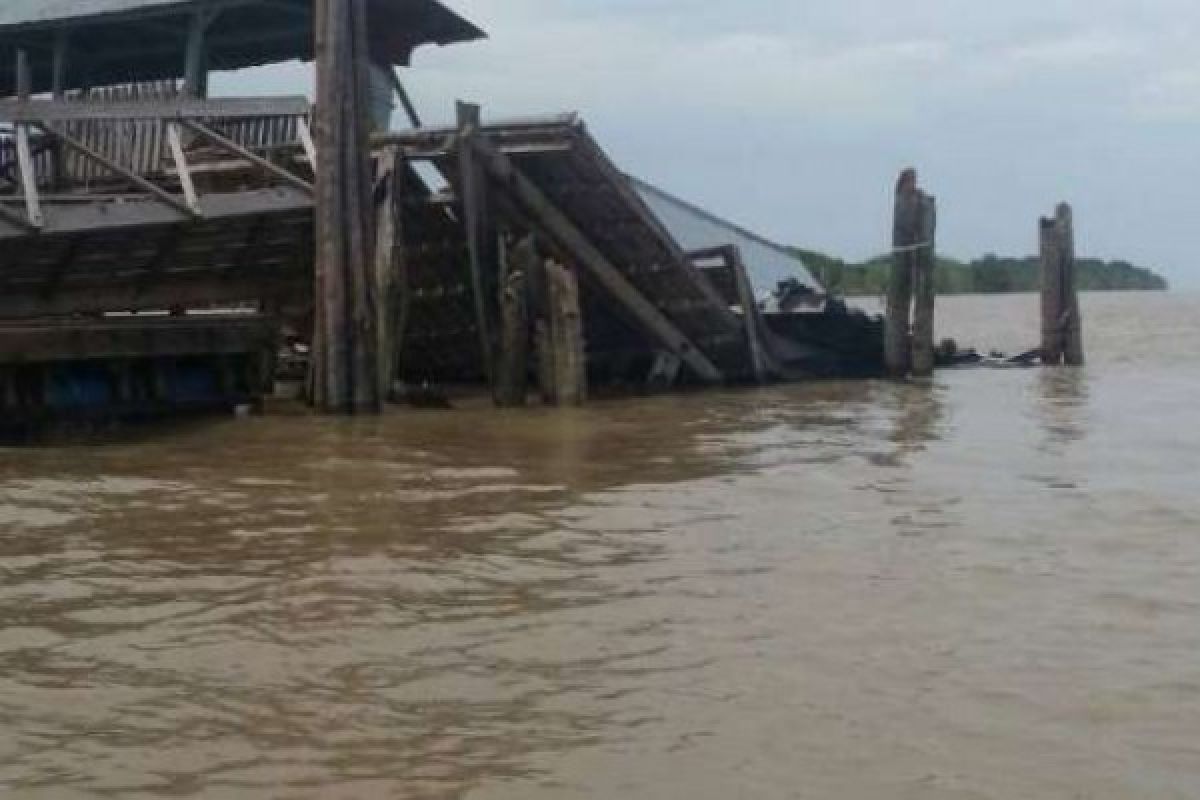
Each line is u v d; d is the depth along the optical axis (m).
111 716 5.32
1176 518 9.45
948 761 4.93
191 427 14.68
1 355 13.40
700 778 4.77
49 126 14.70
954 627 6.64
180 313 18.62
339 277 15.88
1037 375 23.75
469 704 5.50
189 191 15.19
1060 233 26.08
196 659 6.03
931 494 10.47
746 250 26.52
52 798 4.54
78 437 13.90
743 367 22.14
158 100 15.20
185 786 4.66
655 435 14.41
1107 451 13.07
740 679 5.82
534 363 19.17
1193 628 6.65
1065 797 4.63
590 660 6.08
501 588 7.34
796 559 8.11
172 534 8.60
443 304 20.44
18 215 13.27
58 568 7.64
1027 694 5.66
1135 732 5.24
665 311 21.42
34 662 5.97
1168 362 27.11
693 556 8.16
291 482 10.73
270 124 18.33
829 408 17.81
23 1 21.11
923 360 23.42
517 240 19.66
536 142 18.20
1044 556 8.23
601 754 4.98
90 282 16.48
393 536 8.63
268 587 7.27
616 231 20.05
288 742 5.07
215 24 22.02
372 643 6.29
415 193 18.78
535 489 10.55
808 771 4.84
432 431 14.46
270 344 16.47
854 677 5.86
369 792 4.62
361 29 16.02
